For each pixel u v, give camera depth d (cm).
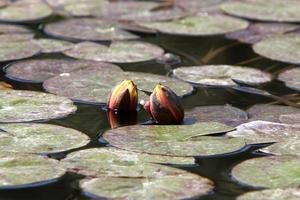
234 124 405
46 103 423
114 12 645
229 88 469
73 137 377
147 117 416
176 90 457
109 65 497
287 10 659
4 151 356
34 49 528
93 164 346
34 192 322
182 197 318
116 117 415
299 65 521
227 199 319
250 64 524
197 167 350
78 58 512
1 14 627
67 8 658
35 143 368
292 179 338
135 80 468
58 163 346
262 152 369
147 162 350
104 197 316
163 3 682
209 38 584
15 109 412
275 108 434
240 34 593
